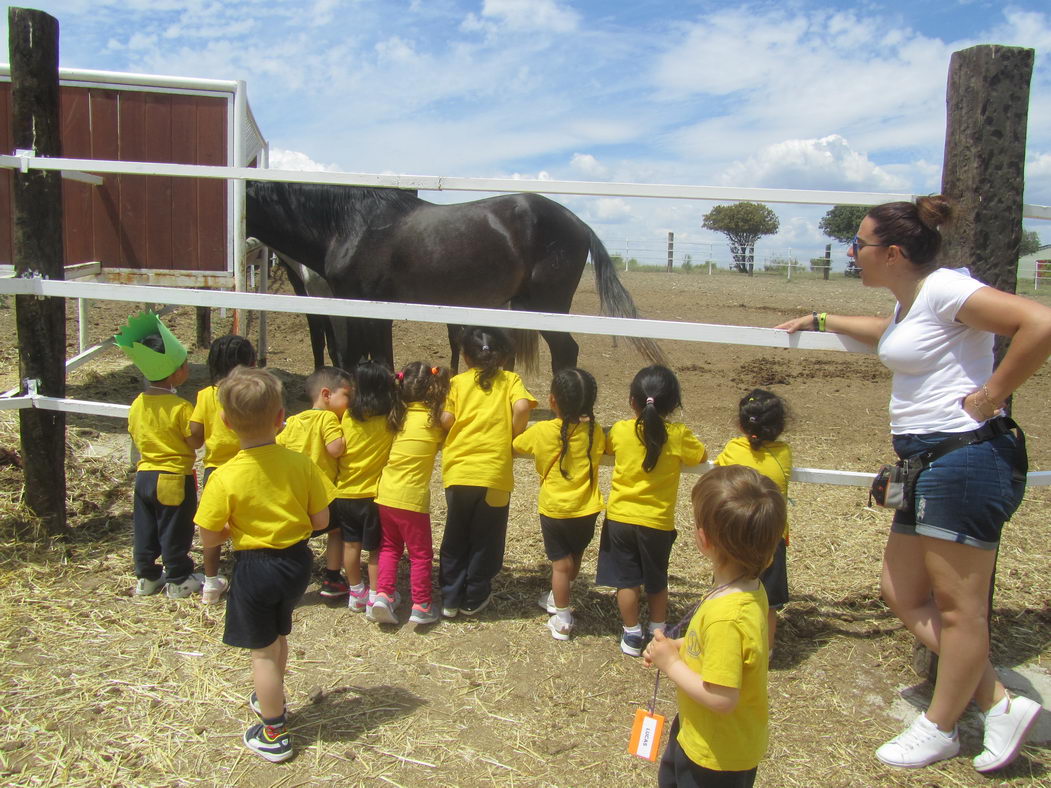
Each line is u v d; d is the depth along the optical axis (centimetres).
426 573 297
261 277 774
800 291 1642
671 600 334
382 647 288
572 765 228
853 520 434
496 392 303
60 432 358
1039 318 197
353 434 304
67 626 289
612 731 245
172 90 566
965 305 211
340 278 550
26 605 303
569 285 588
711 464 296
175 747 227
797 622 317
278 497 229
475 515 299
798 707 262
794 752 239
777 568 279
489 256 553
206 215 579
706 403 706
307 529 237
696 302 1411
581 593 335
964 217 266
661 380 280
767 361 929
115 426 536
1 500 369
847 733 250
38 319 343
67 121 562
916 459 228
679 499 451
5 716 236
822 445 579
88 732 231
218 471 230
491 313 291
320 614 311
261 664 224
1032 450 574
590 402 287
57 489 361
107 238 577
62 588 319
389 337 564
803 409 690
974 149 263
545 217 568
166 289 312
